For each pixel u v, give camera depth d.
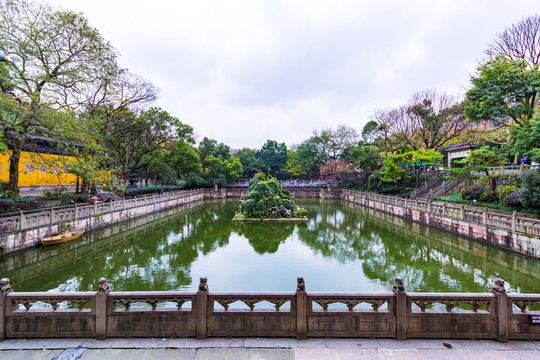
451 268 11.77
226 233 18.78
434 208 19.91
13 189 16.39
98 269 11.47
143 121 28.11
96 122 17.17
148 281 10.08
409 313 4.51
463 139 26.25
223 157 62.16
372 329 4.53
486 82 17.62
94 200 19.30
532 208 14.70
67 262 12.41
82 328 4.55
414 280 10.38
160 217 25.80
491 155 19.19
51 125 12.87
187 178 47.56
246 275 10.69
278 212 24.73
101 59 16.78
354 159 46.34
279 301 4.60
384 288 9.56
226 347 4.29
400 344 4.36
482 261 12.72
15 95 13.05
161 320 4.57
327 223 23.11
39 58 14.14
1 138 12.25
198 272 11.05
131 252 14.05
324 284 9.89
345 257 13.34
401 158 29.59
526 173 14.59
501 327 4.43
